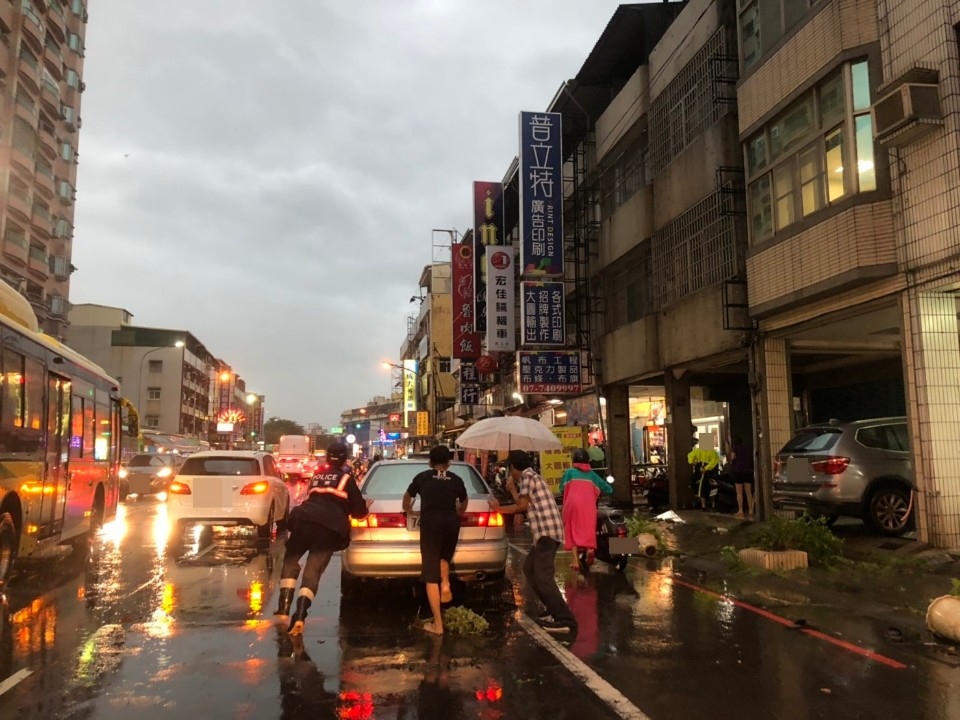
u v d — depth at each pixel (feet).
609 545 31.22
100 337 225.56
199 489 41.34
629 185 60.18
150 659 18.10
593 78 66.49
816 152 35.58
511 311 76.33
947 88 28.96
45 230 124.16
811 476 34.99
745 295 42.29
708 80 46.91
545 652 18.84
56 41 125.80
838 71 34.04
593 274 66.44
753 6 41.60
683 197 49.55
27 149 115.65
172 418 224.33
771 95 39.06
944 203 29.07
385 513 24.18
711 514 48.08
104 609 23.97
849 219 32.71
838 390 58.03
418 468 28.02
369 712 14.57
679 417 51.93
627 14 59.57
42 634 20.57
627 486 61.62
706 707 14.88
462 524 24.66
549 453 53.47
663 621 22.25
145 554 37.45
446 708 14.82
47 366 29.94
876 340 44.62
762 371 41.37
